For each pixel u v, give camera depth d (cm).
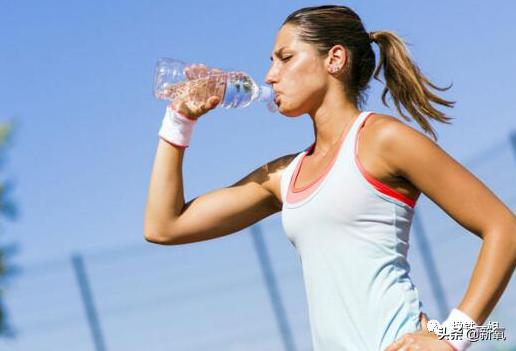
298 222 264
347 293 256
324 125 273
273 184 288
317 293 262
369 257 255
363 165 256
